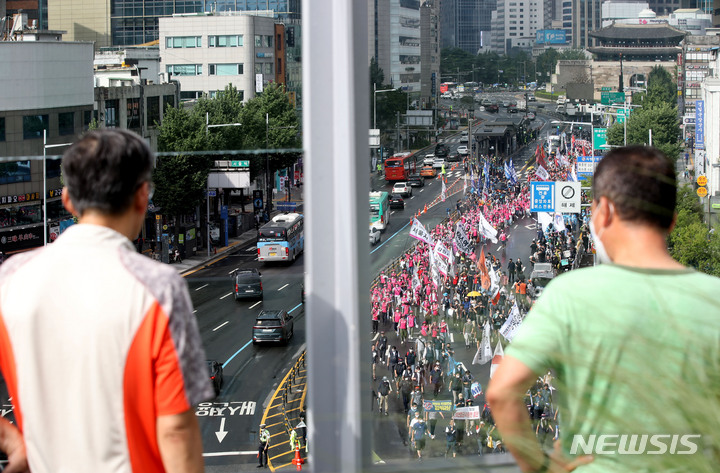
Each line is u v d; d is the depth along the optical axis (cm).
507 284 3603
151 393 240
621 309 217
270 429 1104
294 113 6328
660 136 7394
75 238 257
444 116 15162
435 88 13612
